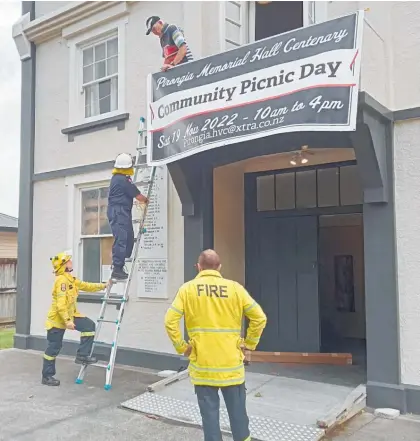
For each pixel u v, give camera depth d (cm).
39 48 976
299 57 506
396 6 578
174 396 568
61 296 641
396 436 466
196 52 726
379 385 544
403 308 546
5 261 1430
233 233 796
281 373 669
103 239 856
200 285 400
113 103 870
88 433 484
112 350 653
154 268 760
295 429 467
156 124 626
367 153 541
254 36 743
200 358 389
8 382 673
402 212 554
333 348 906
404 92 566
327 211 766
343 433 474
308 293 773
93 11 874
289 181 805
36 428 497
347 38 483
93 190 877
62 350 867
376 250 560
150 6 810
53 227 921
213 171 745
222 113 555
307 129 491
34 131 969
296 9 731
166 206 755
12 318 1436
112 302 721
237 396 391
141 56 816
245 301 398
